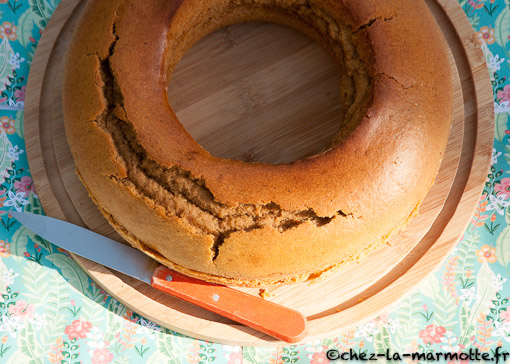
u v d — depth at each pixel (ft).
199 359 1.53
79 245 1.48
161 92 1.37
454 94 1.57
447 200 1.54
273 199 1.33
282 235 1.33
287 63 1.59
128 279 1.50
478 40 1.60
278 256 1.34
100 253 1.48
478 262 1.59
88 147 1.37
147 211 1.35
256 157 1.55
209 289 1.45
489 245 1.60
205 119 1.56
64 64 1.54
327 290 1.49
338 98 1.56
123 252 1.48
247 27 1.60
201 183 1.34
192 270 1.41
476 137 1.56
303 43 1.59
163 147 1.34
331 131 1.55
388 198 1.35
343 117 1.46
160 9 1.39
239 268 1.36
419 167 1.38
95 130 1.36
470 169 1.55
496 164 1.63
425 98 1.39
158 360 1.53
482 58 1.59
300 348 1.54
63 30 1.60
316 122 1.56
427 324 1.56
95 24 1.40
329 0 1.44
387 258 1.51
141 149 1.35
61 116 1.56
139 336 1.53
